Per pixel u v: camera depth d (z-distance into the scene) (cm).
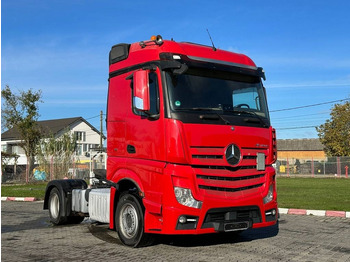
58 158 3366
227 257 666
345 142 5484
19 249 753
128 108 769
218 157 694
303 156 7844
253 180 732
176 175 661
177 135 663
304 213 1242
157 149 689
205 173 674
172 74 699
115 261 649
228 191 696
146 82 693
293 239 828
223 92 739
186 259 653
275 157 788
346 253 696
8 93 4597
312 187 2516
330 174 4719
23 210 1425
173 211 655
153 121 702
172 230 654
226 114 720
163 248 744
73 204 1027
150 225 696
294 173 4950
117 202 809
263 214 732
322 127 5678
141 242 739
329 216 1198
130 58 783
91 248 755
